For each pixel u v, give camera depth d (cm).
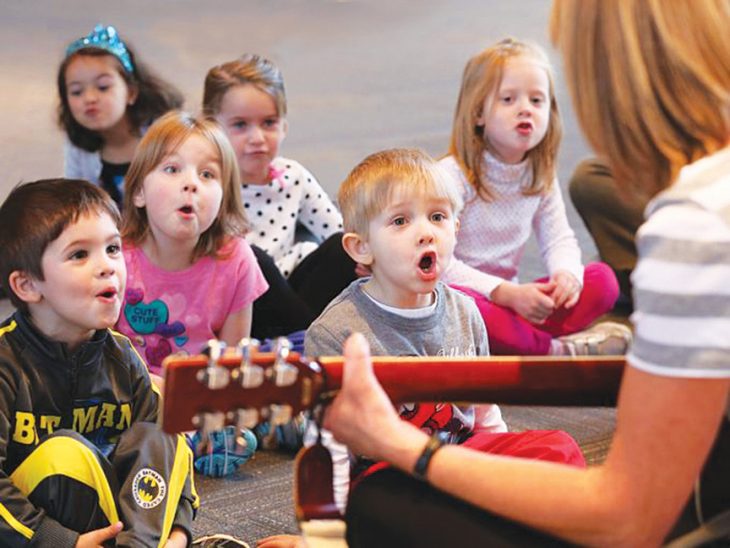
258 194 328
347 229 213
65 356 196
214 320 272
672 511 119
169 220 258
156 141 260
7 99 493
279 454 262
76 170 361
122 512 186
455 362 148
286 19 624
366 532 138
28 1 611
